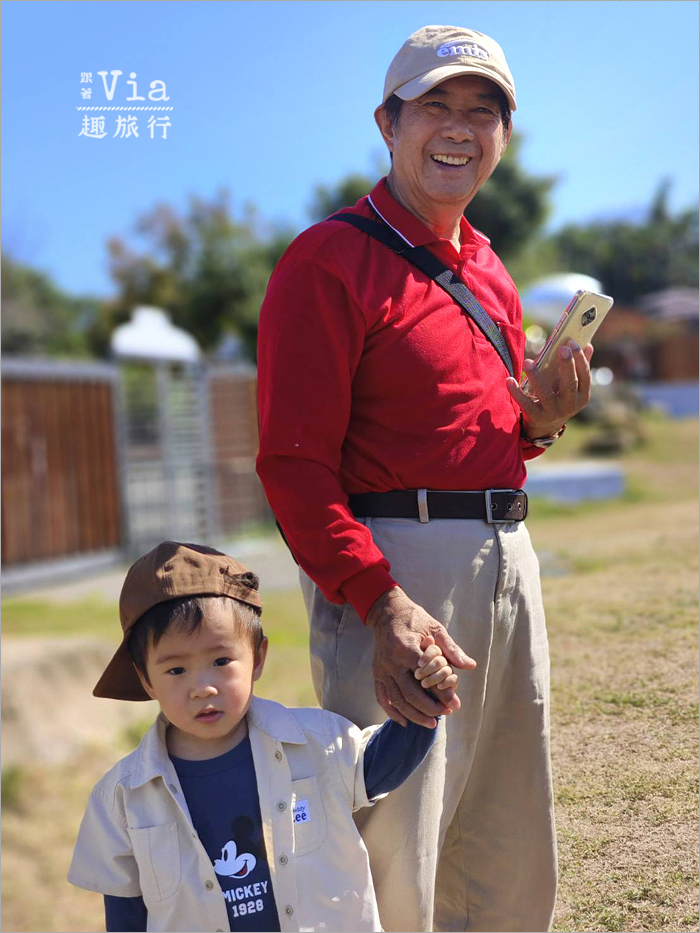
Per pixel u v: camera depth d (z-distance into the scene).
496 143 1.91
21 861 3.79
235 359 19.83
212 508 11.30
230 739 1.79
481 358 1.90
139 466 10.69
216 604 1.73
